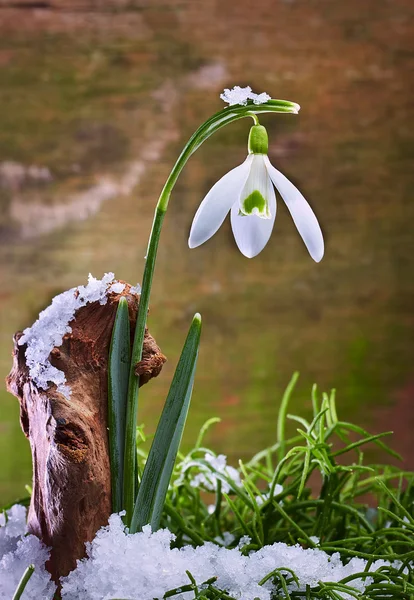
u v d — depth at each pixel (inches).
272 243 23.8
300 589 13.9
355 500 20.0
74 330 13.7
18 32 22.5
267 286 23.7
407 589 13.7
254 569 13.8
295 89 23.5
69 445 13.3
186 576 13.5
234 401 23.3
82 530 13.6
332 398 16.1
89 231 23.1
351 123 23.7
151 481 13.7
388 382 23.9
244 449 23.0
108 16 22.8
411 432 23.7
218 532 15.4
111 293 13.8
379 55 23.6
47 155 22.9
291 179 23.7
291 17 23.3
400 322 24.1
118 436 13.7
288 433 23.1
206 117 23.3
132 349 13.7
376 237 24.0
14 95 22.7
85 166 23.0
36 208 22.9
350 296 24.0
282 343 23.7
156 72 23.1
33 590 13.6
